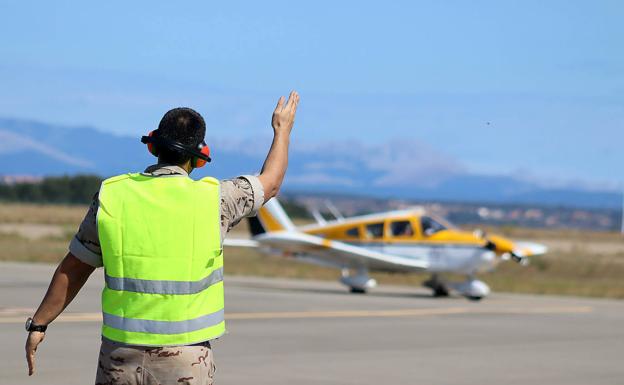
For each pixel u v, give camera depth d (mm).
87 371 25812
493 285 76625
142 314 11000
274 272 85812
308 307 49531
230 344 32969
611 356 32781
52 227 175625
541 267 106375
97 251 11242
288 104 11867
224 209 11258
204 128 11570
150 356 10961
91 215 11203
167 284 11008
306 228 69875
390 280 82375
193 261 11078
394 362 29531
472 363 29891
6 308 43375
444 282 64562
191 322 11055
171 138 11359
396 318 44969
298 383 24984
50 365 26719
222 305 11422
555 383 26391
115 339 11055
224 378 25516
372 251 65375
